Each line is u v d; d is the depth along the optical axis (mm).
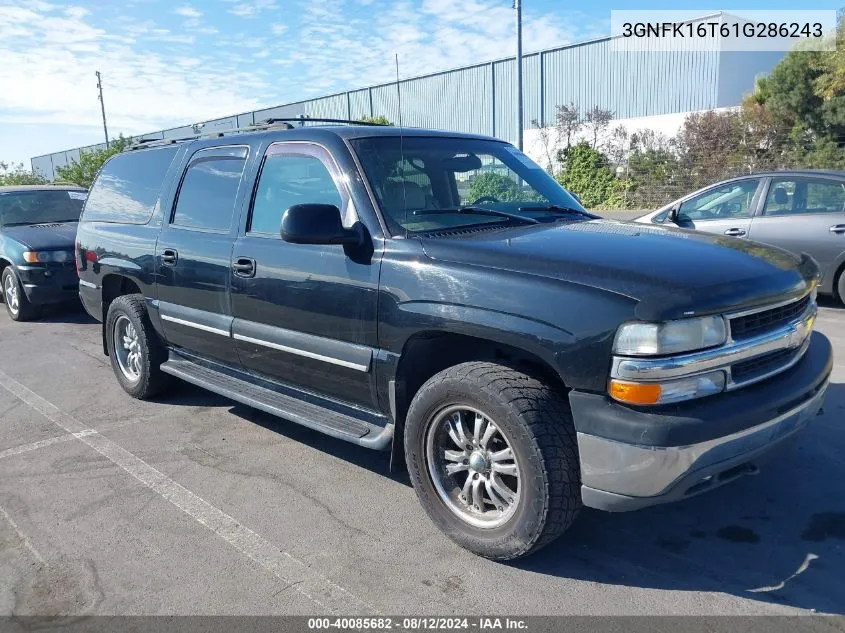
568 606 2871
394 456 3607
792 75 22109
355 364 3605
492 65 29469
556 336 2814
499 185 4234
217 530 3574
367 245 3545
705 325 2742
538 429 2891
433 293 3209
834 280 8102
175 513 3766
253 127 4656
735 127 19969
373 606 2920
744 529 3420
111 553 3389
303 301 3834
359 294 3533
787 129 20984
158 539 3504
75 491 4066
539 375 3078
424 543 3396
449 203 3902
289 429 4980
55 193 10539
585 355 2760
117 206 5758
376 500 3859
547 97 31297
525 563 3189
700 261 3037
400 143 4012
